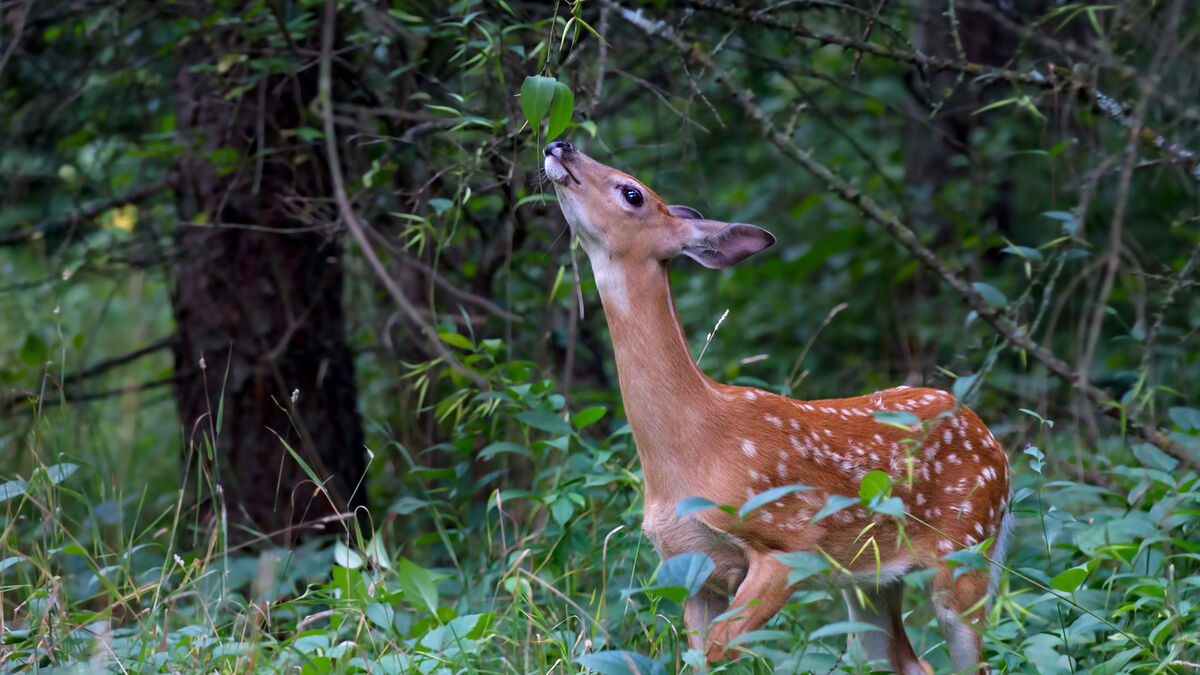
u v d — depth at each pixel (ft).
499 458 37.32
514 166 28.91
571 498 27.66
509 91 31.76
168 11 35.17
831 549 24.50
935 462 25.38
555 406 30.12
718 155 52.39
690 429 24.35
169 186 37.81
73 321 56.03
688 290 56.80
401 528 38.81
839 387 50.26
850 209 54.90
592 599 25.93
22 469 37.29
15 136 39.47
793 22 31.83
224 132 36.14
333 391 37.68
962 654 24.71
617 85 42.06
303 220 33.19
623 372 24.79
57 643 23.36
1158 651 23.32
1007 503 26.53
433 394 39.01
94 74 37.60
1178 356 41.96
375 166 30.37
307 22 33.24
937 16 48.14
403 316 38.86
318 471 36.40
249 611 25.16
